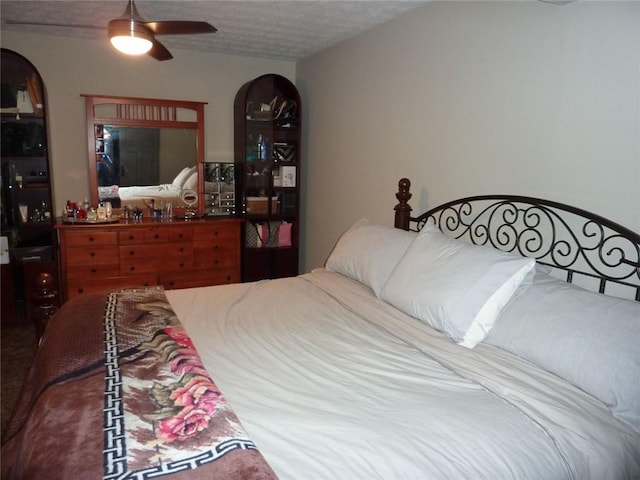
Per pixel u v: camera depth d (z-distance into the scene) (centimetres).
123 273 402
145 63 429
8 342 344
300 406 139
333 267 283
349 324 211
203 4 306
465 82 262
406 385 154
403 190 294
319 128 443
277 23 344
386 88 336
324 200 441
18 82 374
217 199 461
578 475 122
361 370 165
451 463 117
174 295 247
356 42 372
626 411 137
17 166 386
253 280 462
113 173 429
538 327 163
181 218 436
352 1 292
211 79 455
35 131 382
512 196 229
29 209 395
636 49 176
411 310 205
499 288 178
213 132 464
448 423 132
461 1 262
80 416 126
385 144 341
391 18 325
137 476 102
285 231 473
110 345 172
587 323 152
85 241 384
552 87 211
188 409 130
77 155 418
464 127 265
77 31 383
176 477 103
